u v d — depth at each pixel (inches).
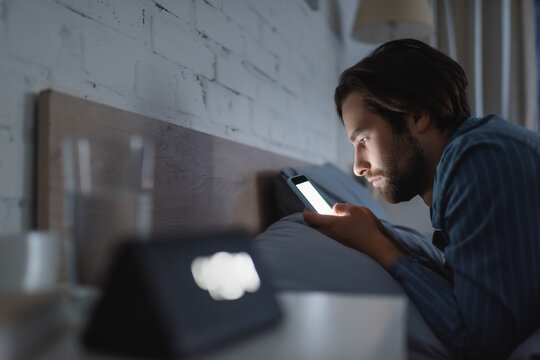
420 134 34.9
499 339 24.0
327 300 17.3
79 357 12.3
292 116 67.3
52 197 23.8
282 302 17.1
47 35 25.8
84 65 28.3
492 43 110.3
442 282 28.5
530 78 109.0
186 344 12.1
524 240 24.9
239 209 44.5
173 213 33.7
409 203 78.3
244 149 46.6
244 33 50.9
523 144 27.6
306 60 74.8
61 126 24.5
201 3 41.9
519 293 24.3
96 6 29.4
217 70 44.6
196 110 40.8
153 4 35.1
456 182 28.2
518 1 110.7
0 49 23.0
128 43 32.3
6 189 23.1
